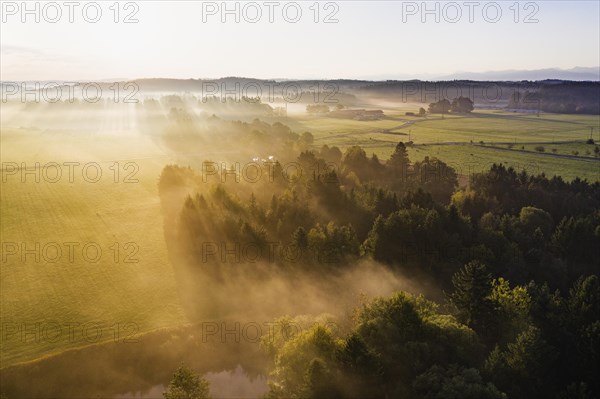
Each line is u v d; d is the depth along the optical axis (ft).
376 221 262.06
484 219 300.61
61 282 242.99
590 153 595.06
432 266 249.14
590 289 188.44
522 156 585.63
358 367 141.69
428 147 645.10
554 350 167.84
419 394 139.95
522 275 241.55
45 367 180.55
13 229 314.55
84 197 385.29
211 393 181.16
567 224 270.87
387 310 172.24
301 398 138.92
